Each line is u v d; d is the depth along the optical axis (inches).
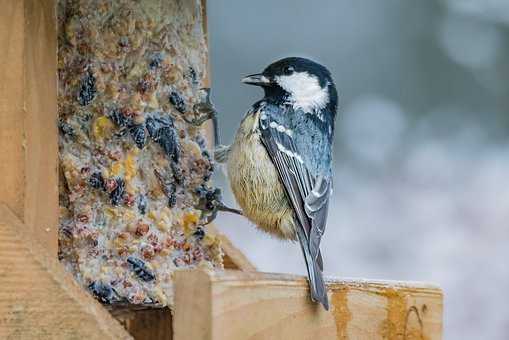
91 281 305.9
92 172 312.3
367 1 697.6
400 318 338.3
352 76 694.5
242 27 687.1
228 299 257.3
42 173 279.6
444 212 637.3
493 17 683.4
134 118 320.2
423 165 661.9
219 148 378.3
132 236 317.1
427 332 344.8
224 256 374.0
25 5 275.3
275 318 290.4
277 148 369.1
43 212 279.0
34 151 276.4
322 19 695.7
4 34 273.6
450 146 677.3
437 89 691.4
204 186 344.5
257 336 277.1
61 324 254.4
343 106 689.6
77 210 308.3
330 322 319.9
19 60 273.1
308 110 384.8
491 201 638.5
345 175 668.1
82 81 314.8
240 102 676.7
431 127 683.4
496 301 601.6
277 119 375.2
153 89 328.5
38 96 278.8
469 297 604.7
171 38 335.6
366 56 696.4
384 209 646.5
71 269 305.6
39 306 254.1
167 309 319.6
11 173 271.1
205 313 248.2
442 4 690.8
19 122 272.1
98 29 318.3
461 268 613.0
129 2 323.9
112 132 317.1
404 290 340.2
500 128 681.0
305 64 393.4
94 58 316.5
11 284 253.6
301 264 608.1
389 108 686.5
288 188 366.3
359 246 630.5
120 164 317.4
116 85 320.2
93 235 309.0
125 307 320.2
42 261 255.8
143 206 322.7
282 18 692.7
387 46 697.0
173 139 331.6
